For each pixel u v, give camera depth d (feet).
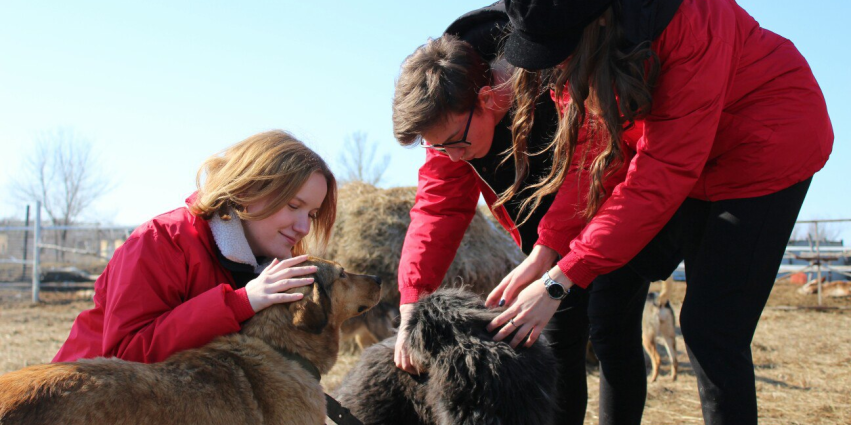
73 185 119.14
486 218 21.01
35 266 52.19
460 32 9.87
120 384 6.80
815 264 48.65
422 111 8.73
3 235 69.51
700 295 8.31
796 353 26.58
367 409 9.31
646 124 8.06
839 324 35.78
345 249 19.76
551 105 9.46
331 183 9.96
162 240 8.45
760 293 8.11
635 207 7.82
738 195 8.15
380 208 20.15
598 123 8.43
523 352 8.87
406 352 9.00
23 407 6.24
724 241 8.17
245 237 9.11
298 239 9.60
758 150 7.93
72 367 6.88
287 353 8.39
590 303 10.61
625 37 7.22
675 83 7.51
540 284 8.29
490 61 9.70
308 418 8.11
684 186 7.77
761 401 17.78
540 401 8.73
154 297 8.20
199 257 8.65
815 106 8.12
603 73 7.41
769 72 8.05
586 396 11.25
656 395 19.58
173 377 7.26
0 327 34.06
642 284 10.43
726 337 8.04
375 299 9.73
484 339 8.67
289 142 9.23
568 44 7.41
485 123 9.30
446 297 9.21
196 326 7.93
